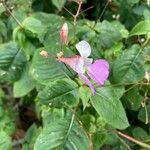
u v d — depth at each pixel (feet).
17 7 0.62
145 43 0.54
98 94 0.49
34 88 0.62
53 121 0.51
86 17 0.70
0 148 0.50
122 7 0.66
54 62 0.50
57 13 0.67
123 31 0.57
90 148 0.49
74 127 0.49
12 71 0.57
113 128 0.52
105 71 0.46
